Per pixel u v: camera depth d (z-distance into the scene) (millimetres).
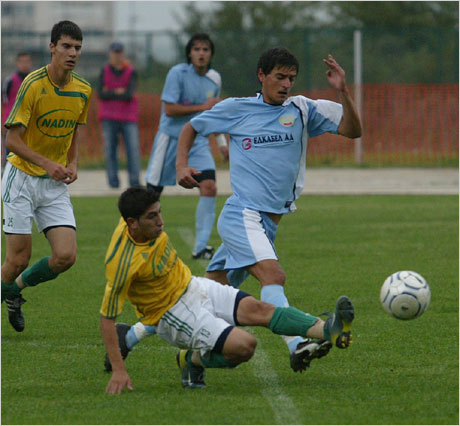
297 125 22156
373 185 65938
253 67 81438
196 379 19625
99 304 28281
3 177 24188
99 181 69812
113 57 58938
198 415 17594
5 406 18281
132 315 27141
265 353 22641
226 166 80000
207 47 36750
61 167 22812
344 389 19406
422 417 17484
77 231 43781
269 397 18828
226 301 19750
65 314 26969
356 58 79750
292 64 21734
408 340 23672
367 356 22172
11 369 21156
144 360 22047
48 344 23547
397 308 19062
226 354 18953
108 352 19266
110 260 18828
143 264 18750
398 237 41719
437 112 83188
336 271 33344
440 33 83688
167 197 59906
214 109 22641
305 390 19359
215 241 41656
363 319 26016
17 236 23844
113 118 59875
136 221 18625
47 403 18469
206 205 35688
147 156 81562
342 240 40875
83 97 24109
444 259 35906
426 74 84188
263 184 21938
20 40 80688
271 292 20812
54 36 23156
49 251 38875
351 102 21703
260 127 22141
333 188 64062
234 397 18859
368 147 83562
